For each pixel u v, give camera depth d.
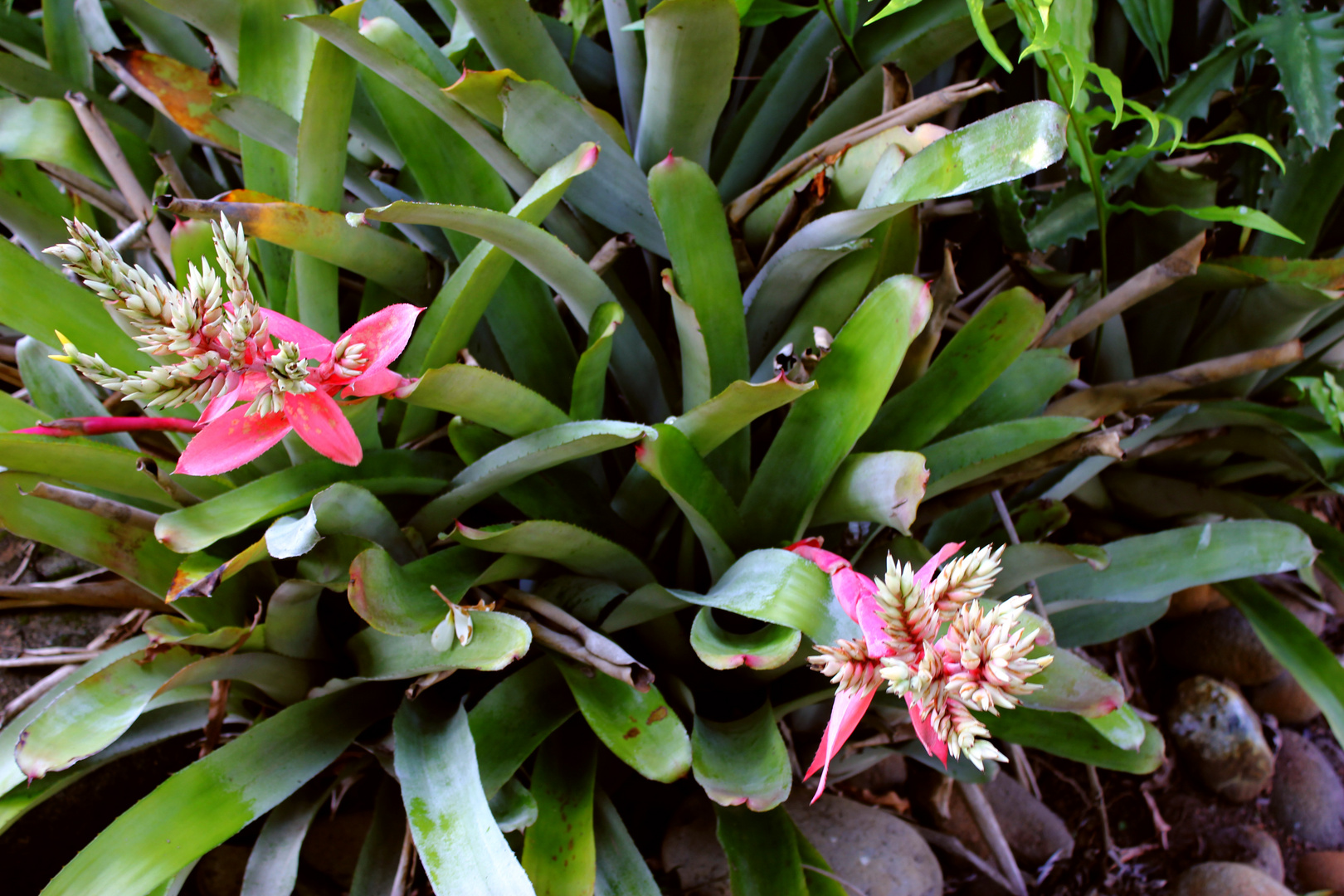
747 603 1.09
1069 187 1.52
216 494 1.26
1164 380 1.41
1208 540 1.36
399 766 1.14
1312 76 1.42
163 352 0.92
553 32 1.43
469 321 1.23
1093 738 1.32
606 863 1.22
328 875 1.44
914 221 1.32
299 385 0.95
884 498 1.16
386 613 1.11
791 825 1.25
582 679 1.21
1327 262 1.42
